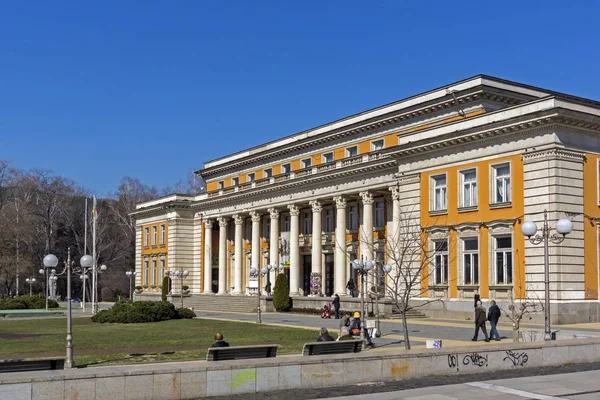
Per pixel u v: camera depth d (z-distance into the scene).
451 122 42.28
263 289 66.06
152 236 84.06
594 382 17.17
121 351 26.03
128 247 102.88
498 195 39.00
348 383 17.00
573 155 36.56
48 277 75.38
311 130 62.62
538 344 20.22
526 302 33.12
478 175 39.91
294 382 16.33
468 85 45.34
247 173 73.31
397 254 42.81
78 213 105.62
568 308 35.34
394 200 48.03
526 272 36.59
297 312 54.69
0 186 96.19
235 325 39.75
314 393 15.88
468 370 18.78
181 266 77.50
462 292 40.34
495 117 39.28
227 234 74.56
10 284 91.81
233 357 17.42
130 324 42.34
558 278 35.28
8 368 15.42
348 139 57.34
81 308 70.62
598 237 37.31
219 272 72.19
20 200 94.25
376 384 17.06
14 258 85.62
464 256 40.66
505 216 38.03
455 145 41.34
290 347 26.66
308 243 60.47
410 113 49.78
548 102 36.47
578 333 28.72
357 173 51.81
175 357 23.44
